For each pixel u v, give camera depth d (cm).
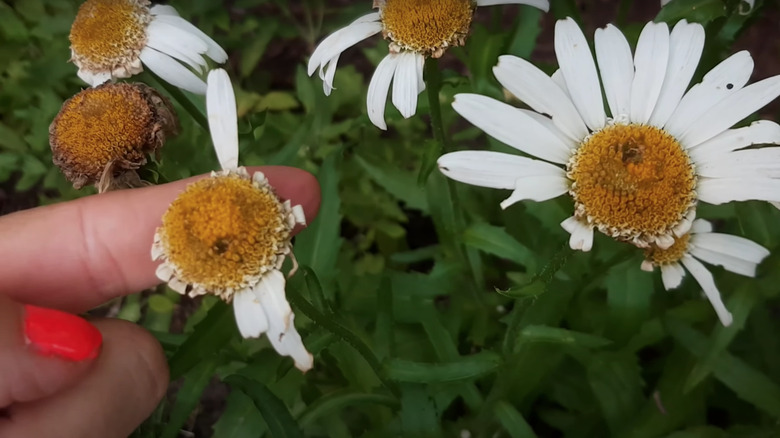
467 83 20
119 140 15
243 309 12
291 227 12
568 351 19
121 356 12
